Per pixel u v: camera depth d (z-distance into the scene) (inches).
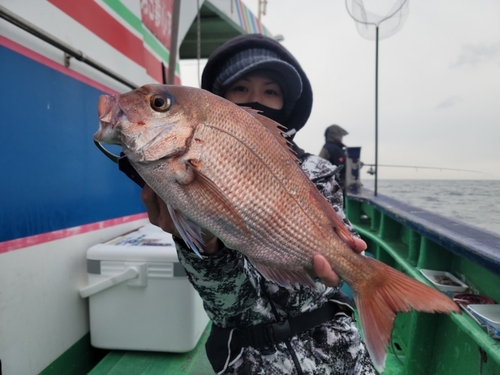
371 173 171.3
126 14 111.8
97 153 93.5
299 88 61.9
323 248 43.9
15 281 64.1
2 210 61.6
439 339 74.2
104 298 83.0
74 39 83.8
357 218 181.6
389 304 43.8
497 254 52.7
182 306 82.1
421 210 103.7
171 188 38.1
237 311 48.5
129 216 111.1
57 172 76.6
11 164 63.6
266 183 40.8
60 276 76.9
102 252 82.5
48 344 72.4
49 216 73.7
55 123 76.2
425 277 77.9
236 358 50.4
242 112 40.9
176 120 38.0
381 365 41.6
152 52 133.7
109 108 38.0
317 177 57.7
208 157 38.4
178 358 83.4
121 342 83.5
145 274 81.5
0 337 60.5
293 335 51.9
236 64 61.1
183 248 43.6
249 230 40.1
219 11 193.2
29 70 68.5
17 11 65.7
